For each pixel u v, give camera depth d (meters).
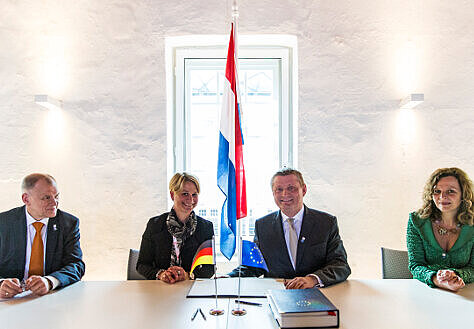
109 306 1.53
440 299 1.59
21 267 1.94
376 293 1.68
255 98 3.11
